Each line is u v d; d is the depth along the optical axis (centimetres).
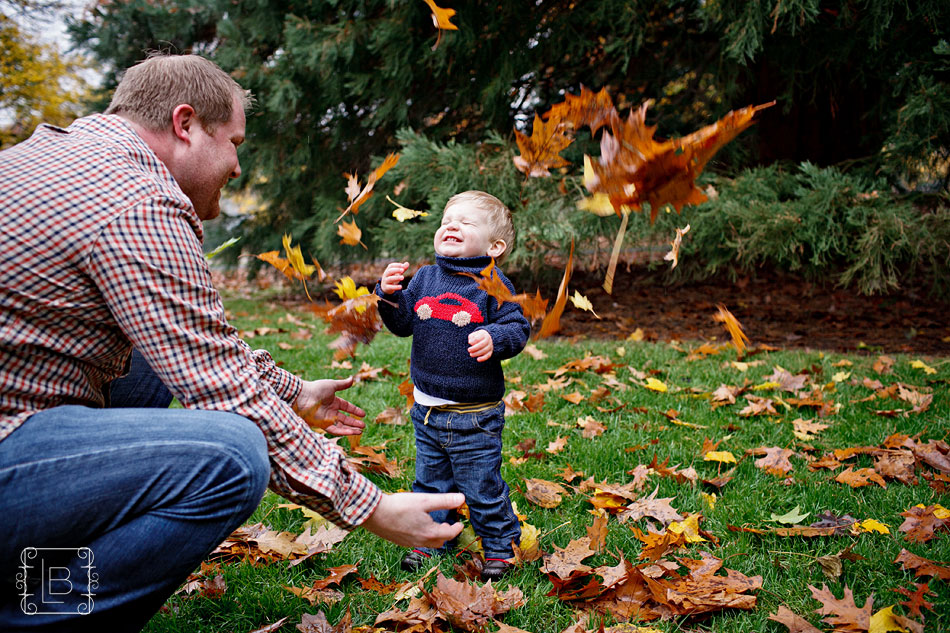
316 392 185
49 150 130
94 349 132
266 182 722
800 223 449
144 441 124
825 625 167
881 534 207
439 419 200
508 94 589
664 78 607
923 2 427
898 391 341
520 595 177
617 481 250
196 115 150
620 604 175
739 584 179
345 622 163
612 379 373
